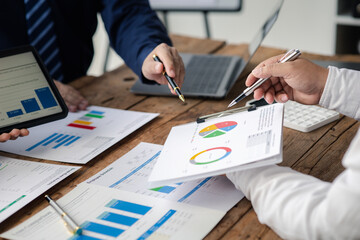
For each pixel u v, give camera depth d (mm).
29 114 1013
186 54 1523
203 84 1273
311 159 875
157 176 729
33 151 1003
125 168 896
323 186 632
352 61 1359
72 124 1128
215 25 3625
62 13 1523
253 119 839
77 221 729
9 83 1021
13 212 759
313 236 583
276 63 873
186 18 3730
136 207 753
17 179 878
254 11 3375
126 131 1057
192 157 764
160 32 1395
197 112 1145
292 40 3266
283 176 674
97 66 3676
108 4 1456
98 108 1217
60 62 1602
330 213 553
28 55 1061
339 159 864
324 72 869
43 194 832
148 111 1180
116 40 1444
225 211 722
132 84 1384
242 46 1629
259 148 713
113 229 700
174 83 1074
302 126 988
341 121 1026
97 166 917
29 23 1509
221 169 691
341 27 2779
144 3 1498
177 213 726
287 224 615
